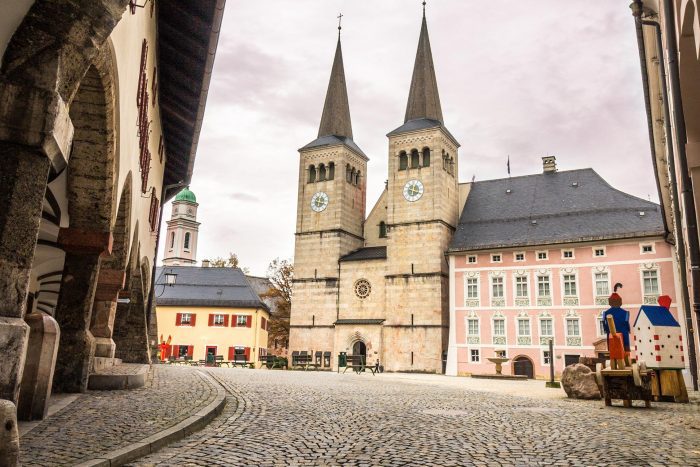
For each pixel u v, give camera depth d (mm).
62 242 12469
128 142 13086
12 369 5309
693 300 11219
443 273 56219
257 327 73438
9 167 5523
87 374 12867
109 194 11969
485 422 11430
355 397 16781
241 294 75438
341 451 7891
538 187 58719
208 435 8828
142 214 20688
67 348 12680
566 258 50500
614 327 15250
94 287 12906
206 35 16688
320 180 65625
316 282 62844
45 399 8906
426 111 61812
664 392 16688
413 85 64062
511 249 52781
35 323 8984
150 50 15734
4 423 5105
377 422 11055
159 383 16172
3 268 5410
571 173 58156
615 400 17531
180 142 27734
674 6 10117
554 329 49688
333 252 62781
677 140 11188
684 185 11289
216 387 15914
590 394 17812
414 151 59812
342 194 64125
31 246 5574
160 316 73750
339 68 72000
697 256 11195
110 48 8953
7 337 5305
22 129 5551
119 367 18219
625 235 47938
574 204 54250
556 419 12047
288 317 74500
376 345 56531
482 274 53594
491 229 56250
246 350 72688
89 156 11133
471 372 51781
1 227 5422
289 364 61906
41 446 6844
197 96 21219
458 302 53969
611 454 7871
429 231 56844
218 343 73000
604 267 48781
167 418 9477
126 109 11781
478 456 7684
